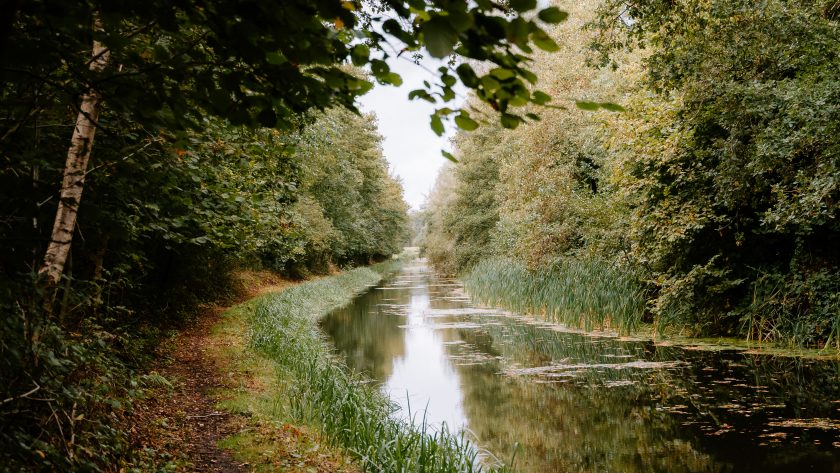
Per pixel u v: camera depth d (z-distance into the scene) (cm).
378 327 1725
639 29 903
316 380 821
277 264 2486
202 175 636
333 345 1443
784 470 580
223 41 216
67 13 193
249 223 820
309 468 521
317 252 3309
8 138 286
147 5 200
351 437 631
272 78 224
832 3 957
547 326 1593
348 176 3459
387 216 5584
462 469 579
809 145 895
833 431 683
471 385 1018
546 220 1858
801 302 1147
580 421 797
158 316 1181
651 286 1515
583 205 1692
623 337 1369
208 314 1521
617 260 1535
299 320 1638
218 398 741
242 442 577
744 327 1245
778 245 1234
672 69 998
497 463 670
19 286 275
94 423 405
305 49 201
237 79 225
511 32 148
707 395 864
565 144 1830
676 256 1339
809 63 912
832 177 824
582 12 1647
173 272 1292
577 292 1555
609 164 1525
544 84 1744
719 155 1092
